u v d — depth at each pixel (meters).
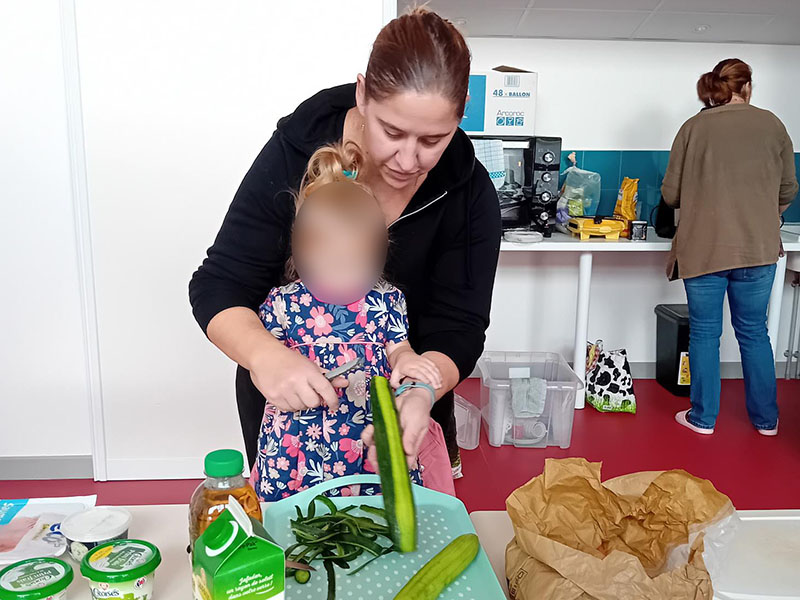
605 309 3.66
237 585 0.69
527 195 3.11
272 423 1.13
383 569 0.85
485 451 2.80
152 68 2.28
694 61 3.45
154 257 2.39
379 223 1.01
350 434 1.10
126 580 0.79
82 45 2.25
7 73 2.28
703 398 2.93
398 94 0.91
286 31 2.28
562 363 3.06
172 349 2.46
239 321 1.09
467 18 3.12
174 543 0.95
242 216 1.21
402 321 1.16
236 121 2.33
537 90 3.44
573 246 3.05
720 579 0.85
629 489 0.92
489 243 1.31
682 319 3.35
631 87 3.46
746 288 2.79
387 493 0.86
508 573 0.86
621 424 3.08
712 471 2.60
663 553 0.89
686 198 2.80
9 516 1.04
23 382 2.47
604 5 2.97
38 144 2.33
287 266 1.22
